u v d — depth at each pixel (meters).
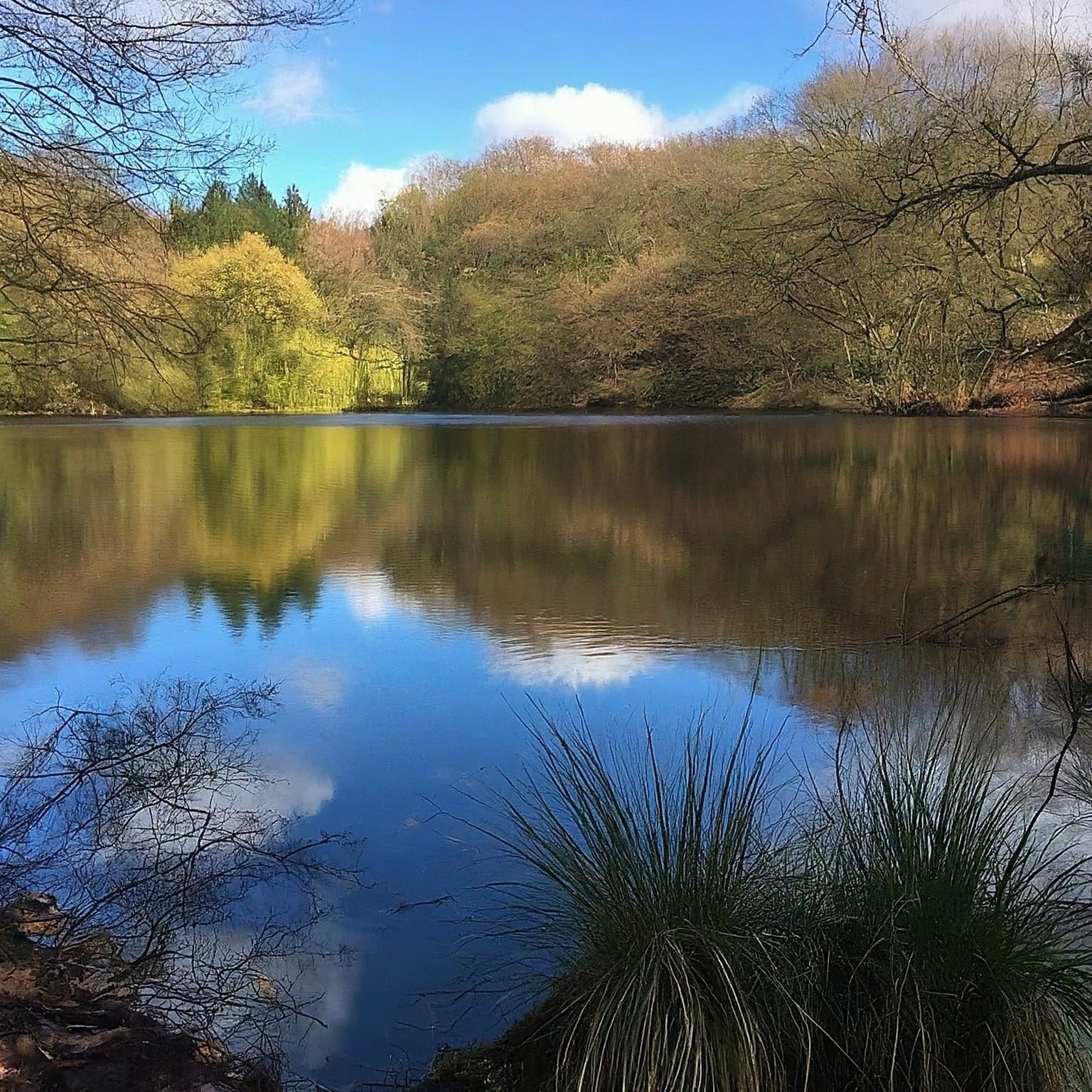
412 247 39.38
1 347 6.72
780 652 5.63
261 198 36.94
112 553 9.20
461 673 5.22
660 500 13.03
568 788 2.92
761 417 27.91
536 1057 1.97
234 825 3.20
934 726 2.96
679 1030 1.74
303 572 8.29
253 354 32.56
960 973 1.82
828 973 1.87
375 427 27.80
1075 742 3.73
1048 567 8.34
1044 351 6.71
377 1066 2.07
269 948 2.47
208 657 5.59
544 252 36.69
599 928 2.00
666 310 29.81
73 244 5.62
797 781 3.26
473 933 2.53
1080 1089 1.72
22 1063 1.88
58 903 2.70
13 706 4.57
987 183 5.56
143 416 31.34
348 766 3.82
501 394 36.88
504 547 9.57
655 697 4.76
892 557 8.95
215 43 4.35
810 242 6.09
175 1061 1.99
